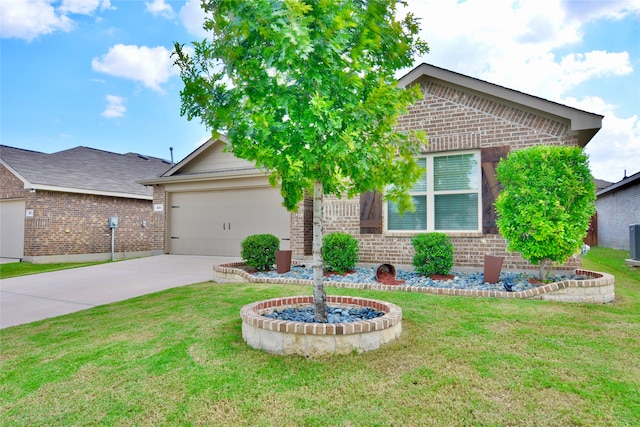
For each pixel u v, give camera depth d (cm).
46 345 436
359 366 346
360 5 391
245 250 889
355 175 414
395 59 405
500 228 673
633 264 1136
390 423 257
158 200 1468
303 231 1068
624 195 1805
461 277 755
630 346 387
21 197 1527
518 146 777
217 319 513
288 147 364
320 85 351
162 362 368
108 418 272
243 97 393
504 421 257
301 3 308
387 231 894
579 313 510
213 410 279
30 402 299
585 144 865
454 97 837
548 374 324
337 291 661
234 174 1262
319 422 260
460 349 382
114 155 2223
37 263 1459
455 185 840
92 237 1670
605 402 279
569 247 623
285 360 364
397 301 578
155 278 917
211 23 371
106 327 500
